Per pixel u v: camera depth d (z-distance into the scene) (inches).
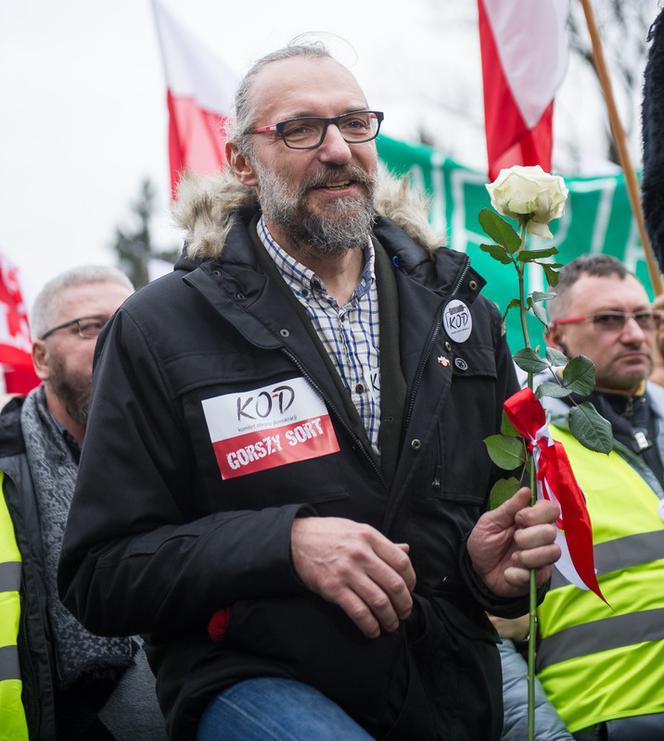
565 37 180.1
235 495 95.9
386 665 92.4
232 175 111.0
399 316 104.5
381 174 115.1
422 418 99.4
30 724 122.6
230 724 89.4
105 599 94.1
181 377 97.3
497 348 109.7
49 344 144.3
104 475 96.0
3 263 200.5
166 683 95.6
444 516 99.6
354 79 104.9
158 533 94.5
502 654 140.5
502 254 95.2
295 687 90.1
